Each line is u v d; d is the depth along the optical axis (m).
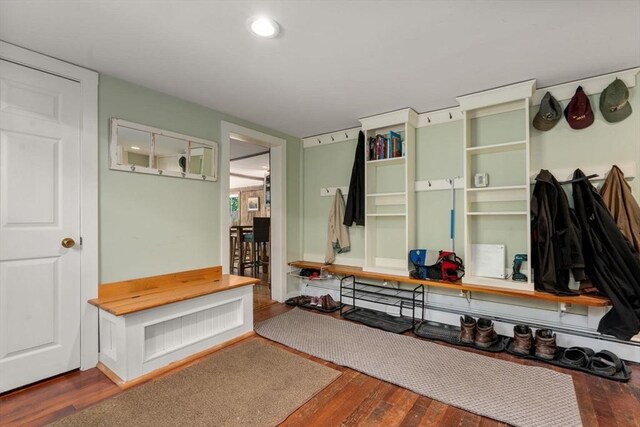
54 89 2.07
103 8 1.58
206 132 3.01
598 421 1.59
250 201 9.06
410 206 3.12
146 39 1.86
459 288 2.60
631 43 1.90
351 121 3.48
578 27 1.74
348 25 1.74
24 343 1.92
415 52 2.02
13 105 1.91
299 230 4.21
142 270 2.50
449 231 3.07
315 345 2.55
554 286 2.28
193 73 2.31
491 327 2.53
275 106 3.00
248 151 5.16
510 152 2.72
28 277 1.95
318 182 4.10
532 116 2.61
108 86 2.33
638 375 2.03
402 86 2.55
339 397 1.83
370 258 3.41
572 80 2.41
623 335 2.02
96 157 2.25
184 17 1.66
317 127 3.73
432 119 3.16
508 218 2.71
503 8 1.59
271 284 4.01
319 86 2.54
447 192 3.09
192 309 2.36
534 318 2.60
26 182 1.95
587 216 2.23
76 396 1.83
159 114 2.63
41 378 1.98
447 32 1.80
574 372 2.08
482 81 2.45
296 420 1.62
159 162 2.62
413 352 2.41
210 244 3.00
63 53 2.02
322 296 3.67
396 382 1.97
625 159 2.27
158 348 2.18
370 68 2.24
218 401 1.77
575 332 2.41
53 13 1.61
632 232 2.14
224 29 1.77
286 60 2.12
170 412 1.67
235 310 2.74
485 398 1.79
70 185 2.13
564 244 2.23
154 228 2.58
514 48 1.97
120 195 2.38
